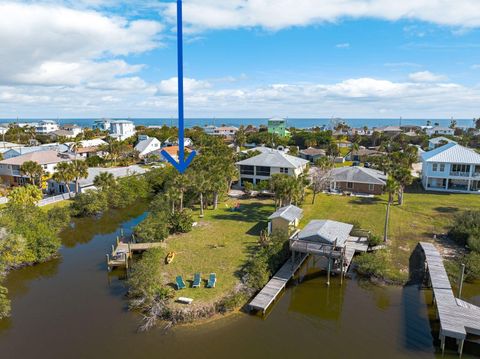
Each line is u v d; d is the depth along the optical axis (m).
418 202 52.59
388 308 26.09
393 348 21.80
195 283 27.33
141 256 34.53
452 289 27.89
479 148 106.81
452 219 41.62
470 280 29.16
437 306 23.27
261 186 57.12
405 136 120.00
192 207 50.91
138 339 22.42
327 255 29.25
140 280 26.94
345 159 98.06
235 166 63.66
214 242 36.56
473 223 36.72
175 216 40.19
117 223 47.22
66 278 31.00
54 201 52.75
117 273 31.91
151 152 99.38
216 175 49.47
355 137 127.88
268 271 29.38
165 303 25.27
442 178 60.91
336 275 31.08
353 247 34.31
